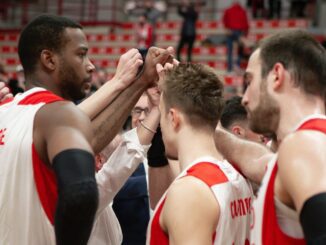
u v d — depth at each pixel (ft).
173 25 60.39
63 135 6.47
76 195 6.02
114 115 8.58
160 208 7.52
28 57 8.00
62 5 64.59
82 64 8.07
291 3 59.72
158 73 8.54
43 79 7.96
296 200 5.46
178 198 7.13
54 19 8.04
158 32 60.39
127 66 8.70
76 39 8.03
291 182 5.53
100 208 8.88
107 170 8.92
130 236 12.27
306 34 6.40
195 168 7.46
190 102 7.72
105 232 9.23
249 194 7.98
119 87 8.62
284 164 5.66
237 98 12.23
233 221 7.51
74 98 8.23
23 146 7.00
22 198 7.02
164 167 10.60
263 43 6.54
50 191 7.02
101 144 8.50
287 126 6.23
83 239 6.29
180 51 49.37
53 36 7.91
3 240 7.11
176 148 7.95
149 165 10.64
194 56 56.90
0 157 7.16
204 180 7.28
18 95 7.79
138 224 12.30
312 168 5.44
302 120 6.07
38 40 7.92
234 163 8.36
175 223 7.03
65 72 7.98
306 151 5.57
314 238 5.21
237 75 48.85
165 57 8.72
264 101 6.40
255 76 6.50
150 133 9.23
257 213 6.16
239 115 11.84
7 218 7.09
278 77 6.28
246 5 61.62
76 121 6.73
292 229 5.95
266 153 8.17
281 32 6.51
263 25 58.54
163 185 10.65
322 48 6.34
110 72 58.59
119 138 10.23
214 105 7.76
